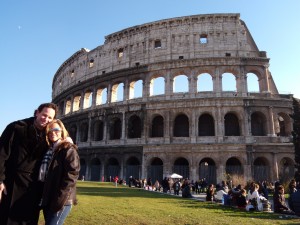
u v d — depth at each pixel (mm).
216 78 72875
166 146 70625
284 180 63750
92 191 42875
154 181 70062
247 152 67062
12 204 7668
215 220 19969
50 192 7824
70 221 17250
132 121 79312
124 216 20078
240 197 28562
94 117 83500
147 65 78312
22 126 8164
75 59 99875
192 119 70938
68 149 8172
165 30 80312
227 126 72938
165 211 23969
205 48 76188
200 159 68125
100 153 78938
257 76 75125
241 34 76312
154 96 76000
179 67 75500
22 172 7957
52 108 8609
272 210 29156
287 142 68250
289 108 71125
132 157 75000
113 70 85562
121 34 86625
